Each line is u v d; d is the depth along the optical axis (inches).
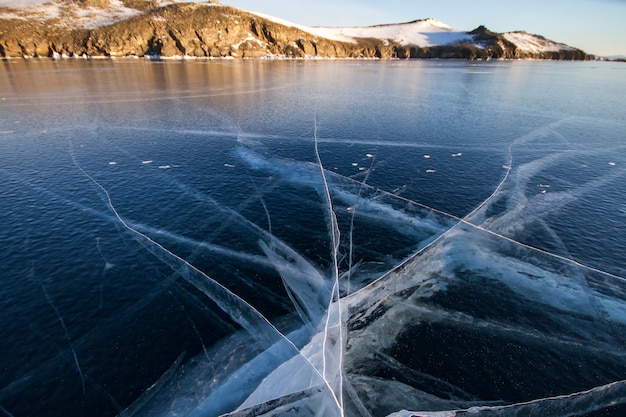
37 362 289.3
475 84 1999.3
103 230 478.3
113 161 729.6
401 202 576.4
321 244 460.8
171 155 771.4
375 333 325.1
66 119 1042.7
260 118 1100.5
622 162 764.0
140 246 444.8
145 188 609.9
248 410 255.8
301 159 761.0
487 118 1141.7
